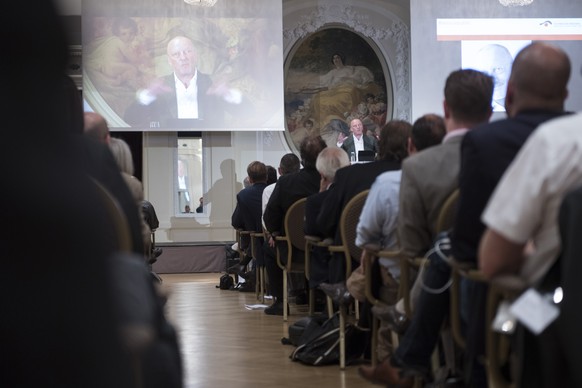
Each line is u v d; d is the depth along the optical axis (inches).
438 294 127.8
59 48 23.9
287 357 237.3
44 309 22.8
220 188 700.0
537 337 79.8
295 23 729.0
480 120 141.8
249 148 706.8
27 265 22.7
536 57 102.4
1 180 22.7
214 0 655.1
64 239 23.0
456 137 140.7
